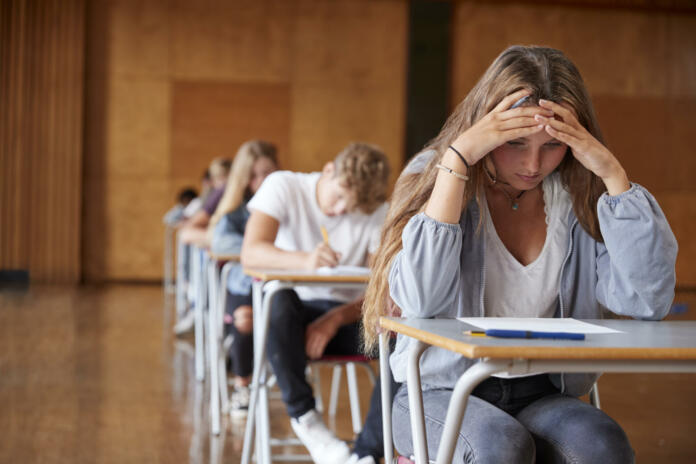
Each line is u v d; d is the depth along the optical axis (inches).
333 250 107.2
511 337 47.1
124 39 434.0
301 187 115.4
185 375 183.9
